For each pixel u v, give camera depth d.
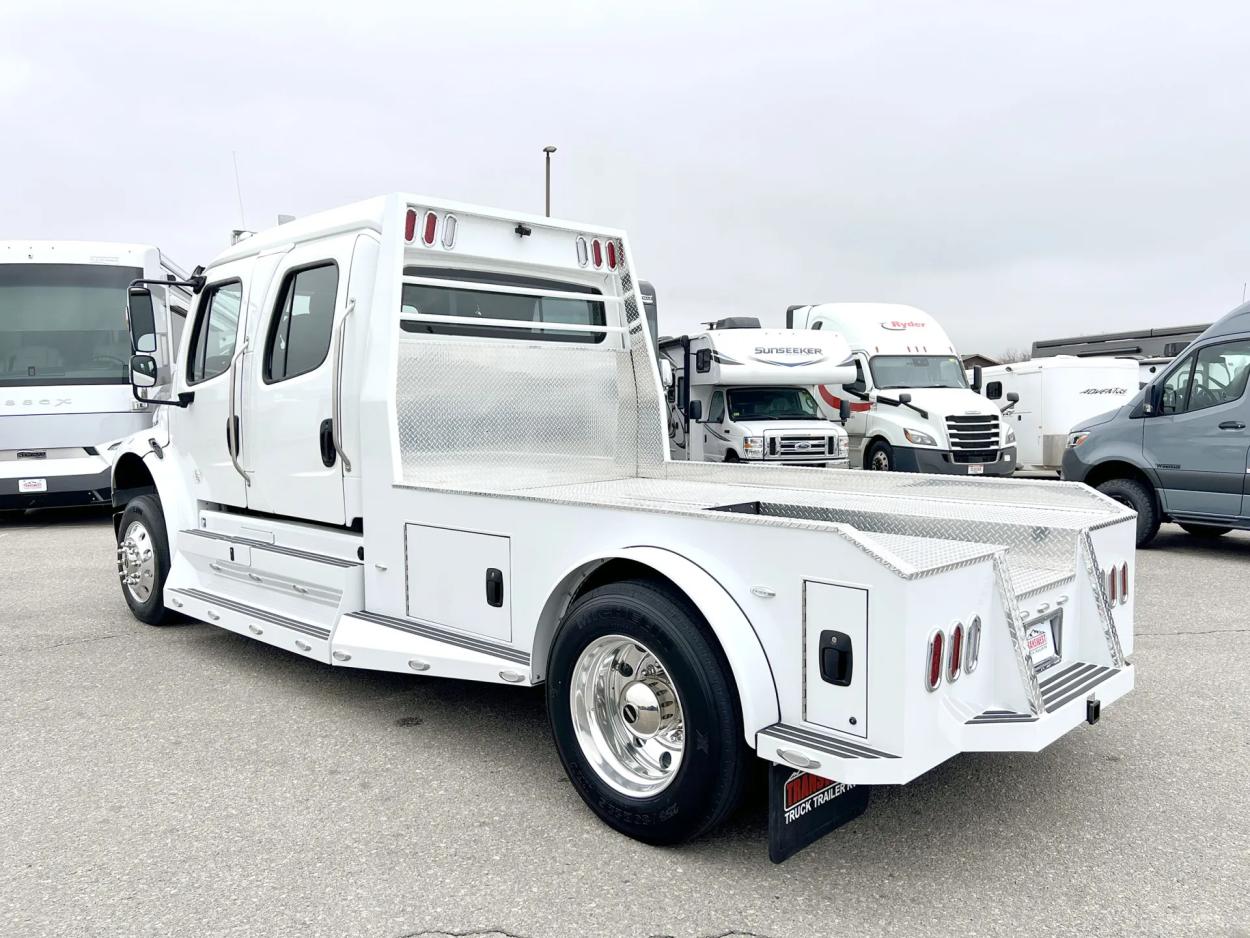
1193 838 3.21
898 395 14.92
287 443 4.73
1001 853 3.10
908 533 3.92
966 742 2.69
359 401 4.28
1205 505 8.48
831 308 16.66
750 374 13.91
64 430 11.23
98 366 11.49
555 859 3.06
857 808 3.01
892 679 2.51
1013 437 15.02
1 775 3.78
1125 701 4.65
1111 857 3.07
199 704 4.64
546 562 3.45
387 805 3.47
